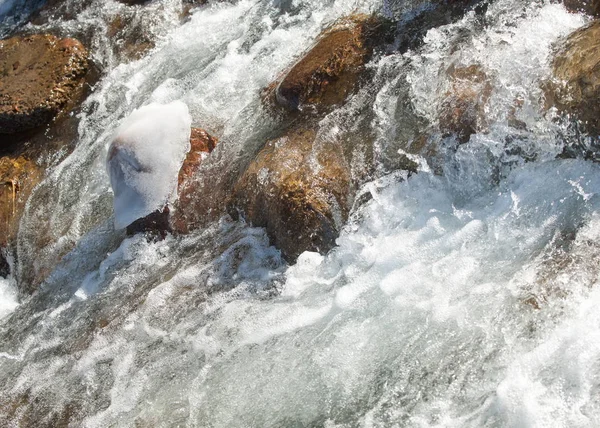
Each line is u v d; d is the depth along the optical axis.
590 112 2.01
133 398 2.15
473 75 2.18
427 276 2.03
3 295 2.57
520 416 1.81
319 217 2.19
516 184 2.07
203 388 2.10
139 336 2.25
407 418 1.89
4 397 2.29
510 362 1.87
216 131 2.52
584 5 2.19
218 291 2.24
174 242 2.38
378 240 2.13
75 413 2.19
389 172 2.21
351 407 1.95
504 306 1.93
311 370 2.02
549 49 2.12
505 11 2.27
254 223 2.29
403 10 2.46
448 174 2.14
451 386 1.89
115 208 2.41
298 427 1.97
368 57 2.39
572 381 1.81
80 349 2.30
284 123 2.41
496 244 2.02
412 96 2.25
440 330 1.95
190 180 2.41
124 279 2.38
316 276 2.15
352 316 2.05
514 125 2.09
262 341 2.11
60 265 2.51
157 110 2.42
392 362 1.96
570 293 1.89
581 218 1.97
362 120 2.30
